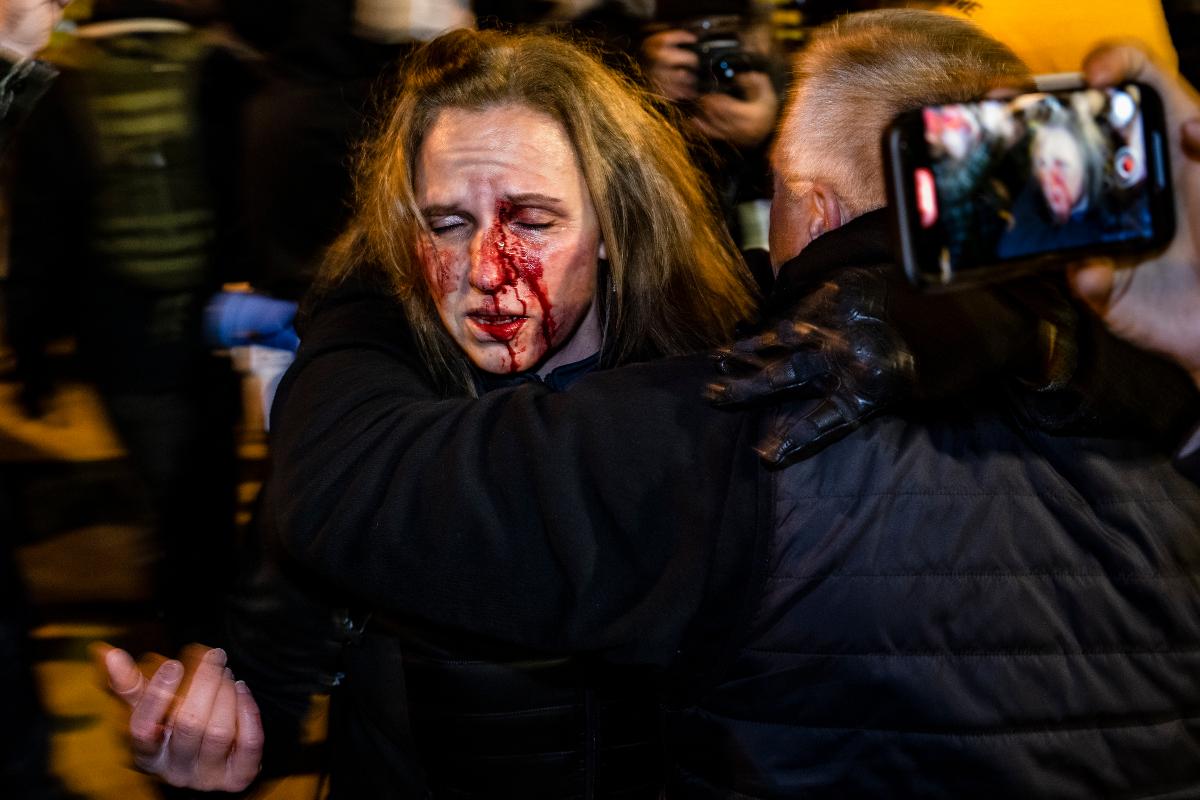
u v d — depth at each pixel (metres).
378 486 1.04
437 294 1.27
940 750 0.96
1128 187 0.81
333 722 1.39
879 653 0.96
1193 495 1.04
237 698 1.33
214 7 2.24
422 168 1.26
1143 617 1.00
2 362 2.81
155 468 2.32
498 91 1.25
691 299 1.37
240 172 2.32
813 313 0.96
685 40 1.94
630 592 0.97
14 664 1.37
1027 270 0.78
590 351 1.37
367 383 1.16
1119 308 0.88
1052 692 0.97
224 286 2.41
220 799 1.34
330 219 2.28
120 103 2.17
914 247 0.74
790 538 0.97
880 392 0.93
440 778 1.29
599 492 0.98
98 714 2.27
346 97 2.23
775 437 0.95
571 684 1.24
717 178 1.88
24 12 1.33
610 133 1.29
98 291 2.23
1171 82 0.84
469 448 1.02
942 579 0.97
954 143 0.75
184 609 2.43
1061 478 1.01
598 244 1.30
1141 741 1.00
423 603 1.01
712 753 1.02
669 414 1.00
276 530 1.13
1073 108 0.79
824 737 0.98
